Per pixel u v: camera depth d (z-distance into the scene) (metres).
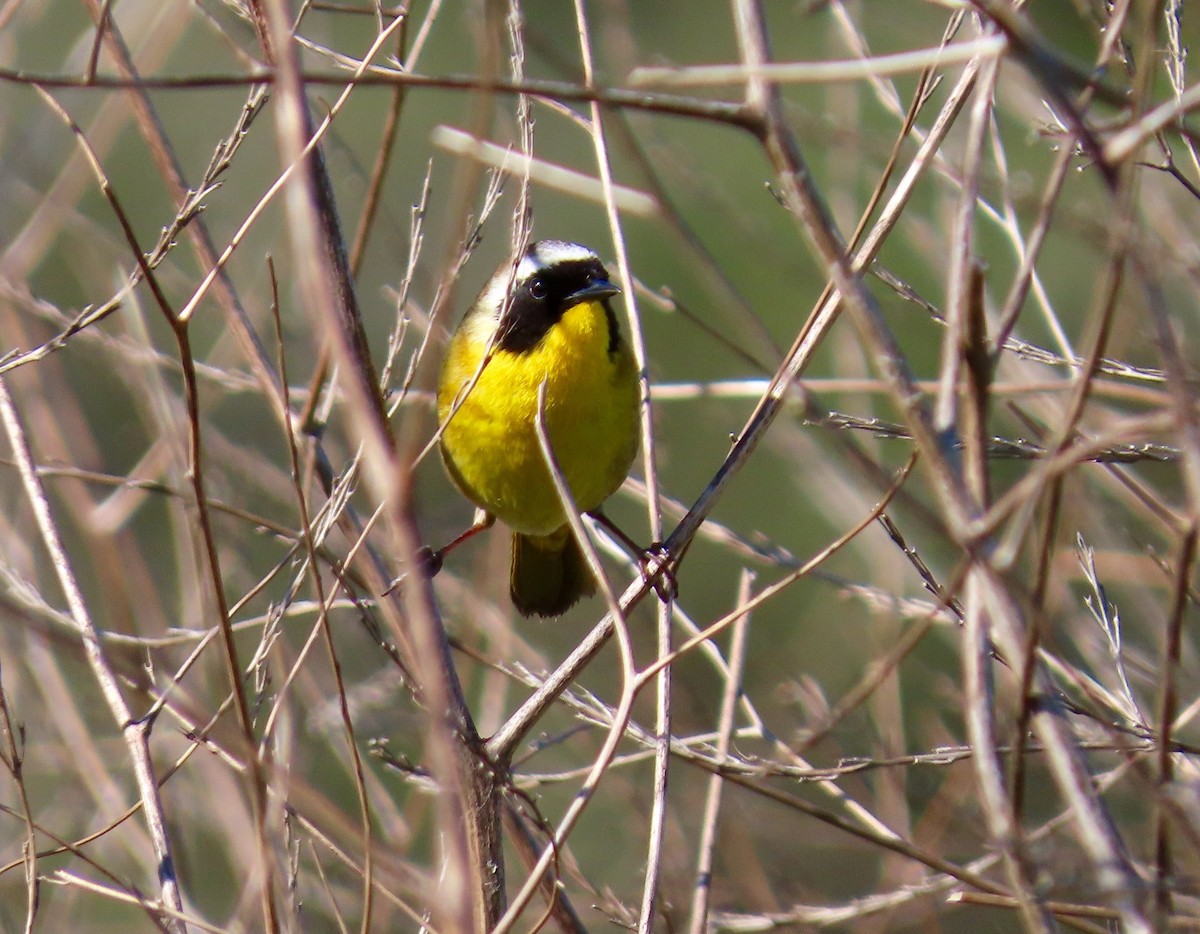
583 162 18.62
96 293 12.09
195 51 16.31
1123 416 8.23
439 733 4.35
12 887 10.12
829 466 10.79
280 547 12.68
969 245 4.78
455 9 19.12
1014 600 4.79
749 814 10.59
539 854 8.35
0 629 9.20
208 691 9.93
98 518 9.70
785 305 17.44
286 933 6.68
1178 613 4.82
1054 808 9.45
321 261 4.59
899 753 9.65
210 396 11.23
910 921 8.81
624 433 9.71
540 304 9.52
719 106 4.95
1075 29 15.66
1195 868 5.77
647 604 11.99
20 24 11.77
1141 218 7.32
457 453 9.88
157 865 6.73
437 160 18.44
